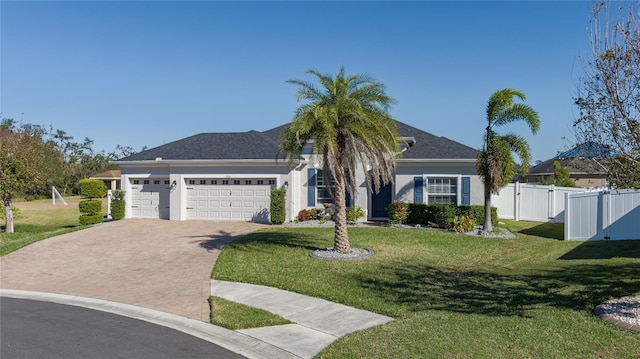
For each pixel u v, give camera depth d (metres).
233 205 21.59
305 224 20.20
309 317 7.95
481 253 13.80
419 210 19.69
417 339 6.42
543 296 8.59
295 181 21.12
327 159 12.84
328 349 6.36
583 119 6.60
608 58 6.21
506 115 16.80
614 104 6.17
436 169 20.92
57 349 6.56
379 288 9.62
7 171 20.73
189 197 22.00
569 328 6.60
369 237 16.20
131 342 6.91
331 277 10.62
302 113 12.51
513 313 7.55
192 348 6.67
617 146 6.28
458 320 7.23
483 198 20.56
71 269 12.39
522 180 44.47
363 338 6.66
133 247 15.13
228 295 9.44
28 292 10.20
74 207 39.22
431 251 13.84
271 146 22.30
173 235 17.36
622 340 6.02
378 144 12.70
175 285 10.44
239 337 7.12
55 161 55.69
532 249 14.37
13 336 7.16
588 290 8.77
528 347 5.94
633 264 11.00
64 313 8.55
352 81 12.89
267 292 9.58
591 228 15.40
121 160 22.67
